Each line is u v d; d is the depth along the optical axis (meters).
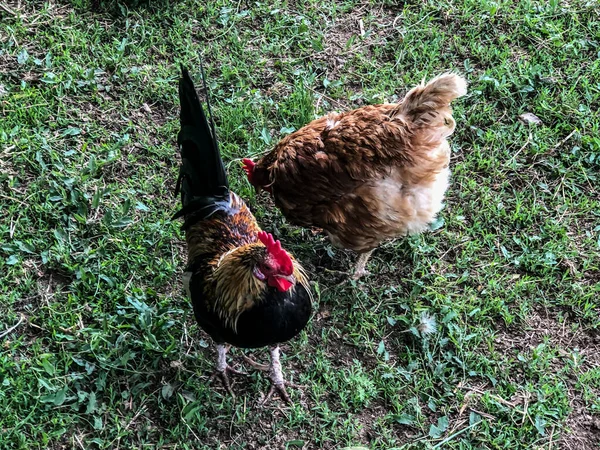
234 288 1.06
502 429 1.19
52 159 1.46
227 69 1.66
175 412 1.19
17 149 1.48
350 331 1.31
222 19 1.78
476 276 1.39
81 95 1.59
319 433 1.18
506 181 1.53
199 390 1.21
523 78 1.69
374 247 1.33
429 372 1.26
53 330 1.24
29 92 1.56
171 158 1.51
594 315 1.34
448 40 1.79
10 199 1.40
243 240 1.18
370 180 1.23
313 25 1.80
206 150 1.17
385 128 1.22
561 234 1.44
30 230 1.37
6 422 1.14
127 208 1.40
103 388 1.19
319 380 1.24
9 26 1.69
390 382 1.24
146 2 1.79
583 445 1.18
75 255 1.34
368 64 1.72
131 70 1.64
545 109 1.64
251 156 1.52
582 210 1.48
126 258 1.35
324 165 1.24
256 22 1.80
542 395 1.22
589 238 1.43
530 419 1.20
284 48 1.75
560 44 1.76
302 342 1.28
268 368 1.25
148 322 1.26
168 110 1.60
